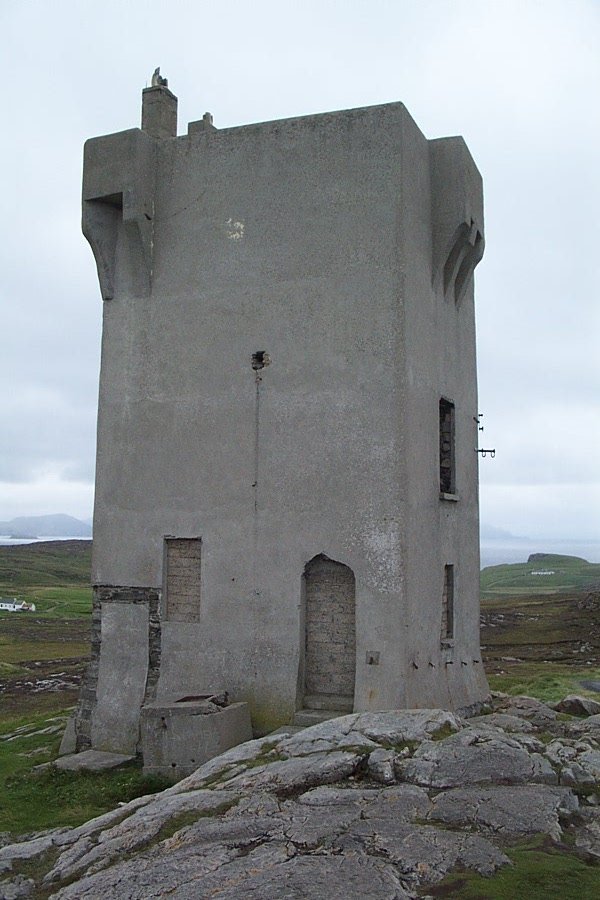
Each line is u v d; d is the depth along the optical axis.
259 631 14.75
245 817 8.64
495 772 9.62
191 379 15.84
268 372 15.20
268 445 15.05
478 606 18.22
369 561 14.05
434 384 15.84
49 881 8.10
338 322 14.75
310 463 14.68
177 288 16.14
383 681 13.69
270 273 15.37
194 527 15.47
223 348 15.62
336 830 8.12
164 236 16.33
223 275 15.76
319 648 14.56
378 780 9.66
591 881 6.96
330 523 14.43
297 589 14.55
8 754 15.75
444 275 16.56
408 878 7.07
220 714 13.30
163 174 16.44
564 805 8.75
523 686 20.66
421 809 8.66
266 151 15.58
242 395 15.37
